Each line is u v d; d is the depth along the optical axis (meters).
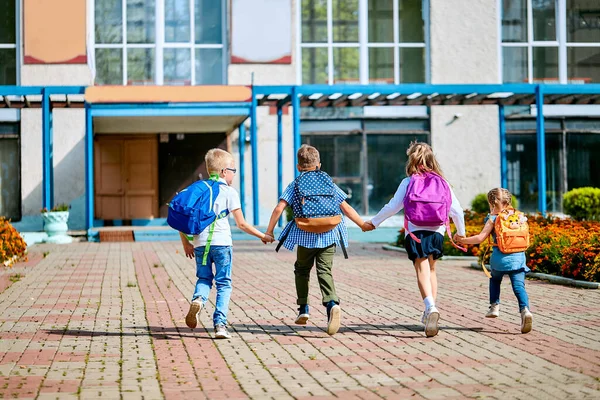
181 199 7.67
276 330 8.13
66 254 18.14
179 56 25.81
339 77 26.31
